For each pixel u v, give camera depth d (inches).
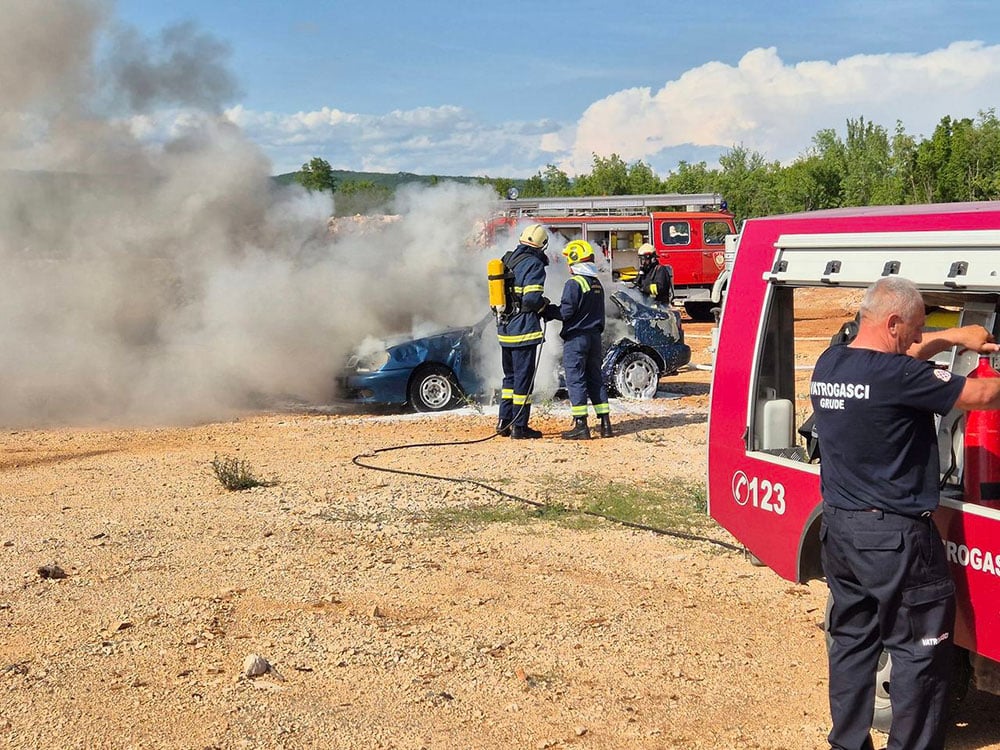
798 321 853.2
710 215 1108.5
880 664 181.8
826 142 2279.8
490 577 270.5
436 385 530.9
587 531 314.7
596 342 454.0
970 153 1563.7
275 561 281.1
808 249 203.2
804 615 244.2
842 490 161.3
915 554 155.9
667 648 223.8
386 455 430.0
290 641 223.8
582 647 223.8
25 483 380.8
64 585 259.8
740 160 2532.0
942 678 158.1
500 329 457.4
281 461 419.5
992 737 183.2
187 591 255.4
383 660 214.5
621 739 183.2
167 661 212.2
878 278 182.7
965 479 171.5
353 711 191.2
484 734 183.9
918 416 156.4
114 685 200.5
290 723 185.8
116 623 231.3
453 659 215.8
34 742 177.5
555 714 192.2
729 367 224.4
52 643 221.5
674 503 345.7
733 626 237.1
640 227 1093.8
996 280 160.6
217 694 196.9
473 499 351.9
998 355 173.8
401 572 273.0
